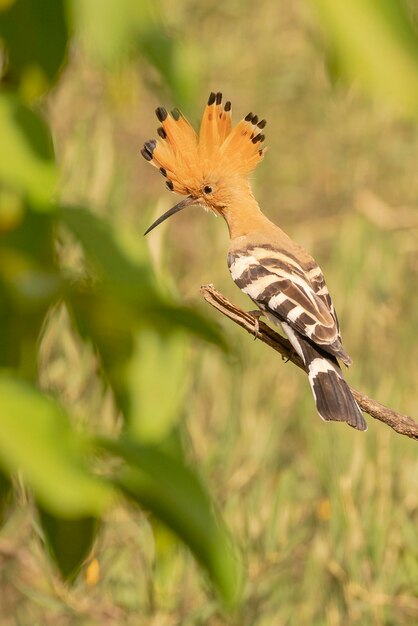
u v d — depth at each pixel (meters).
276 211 15.64
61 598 7.66
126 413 5.04
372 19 3.32
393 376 10.88
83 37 4.49
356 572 7.85
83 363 8.61
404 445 8.49
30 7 4.42
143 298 4.73
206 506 3.78
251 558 7.86
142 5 3.83
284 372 10.98
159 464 3.82
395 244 13.96
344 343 12.08
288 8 17.36
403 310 12.74
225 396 10.18
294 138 16.36
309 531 8.74
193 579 7.61
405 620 7.83
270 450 9.25
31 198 4.24
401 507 8.21
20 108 4.08
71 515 3.06
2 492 4.36
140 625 7.62
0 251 4.59
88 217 4.74
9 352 4.69
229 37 17.23
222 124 9.15
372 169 15.77
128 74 6.76
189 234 14.44
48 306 4.69
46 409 3.18
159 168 9.20
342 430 8.58
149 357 5.05
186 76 4.50
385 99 3.31
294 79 16.70
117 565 7.87
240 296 12.24
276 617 7.88
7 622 9.02
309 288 8.34
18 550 8.27
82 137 10.89
